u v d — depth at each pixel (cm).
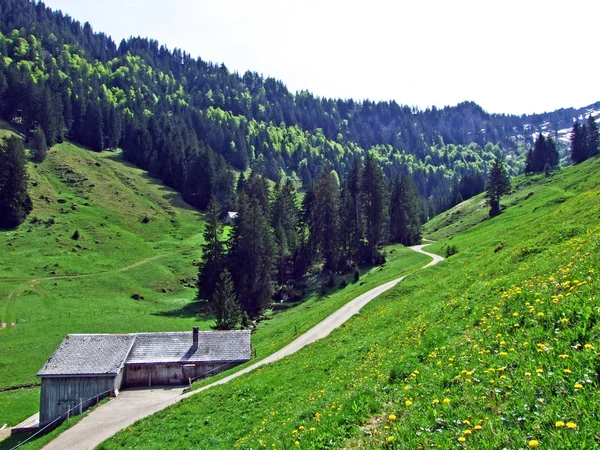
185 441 2278
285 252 10875
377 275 8812
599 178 10306
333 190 10706
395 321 3114
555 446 739
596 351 985
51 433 3784
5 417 4847
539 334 1229
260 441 1622
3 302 8712
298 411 1770
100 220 14150
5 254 11031
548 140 18388
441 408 1076
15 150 12975
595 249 1861
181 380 5144
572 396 862
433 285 3869
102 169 18700
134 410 4069
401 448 972
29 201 13300
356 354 2508
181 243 14125
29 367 6278
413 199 13738
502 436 833
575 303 1289
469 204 18288
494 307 1766
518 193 15700
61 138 19788
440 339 1780
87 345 5141
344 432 1262
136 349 5225
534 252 3100
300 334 5025
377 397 1414
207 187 18200
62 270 10681
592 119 17600
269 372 3117
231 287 7700
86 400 4691
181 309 9581
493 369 1141
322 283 9806
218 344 5403
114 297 9769
